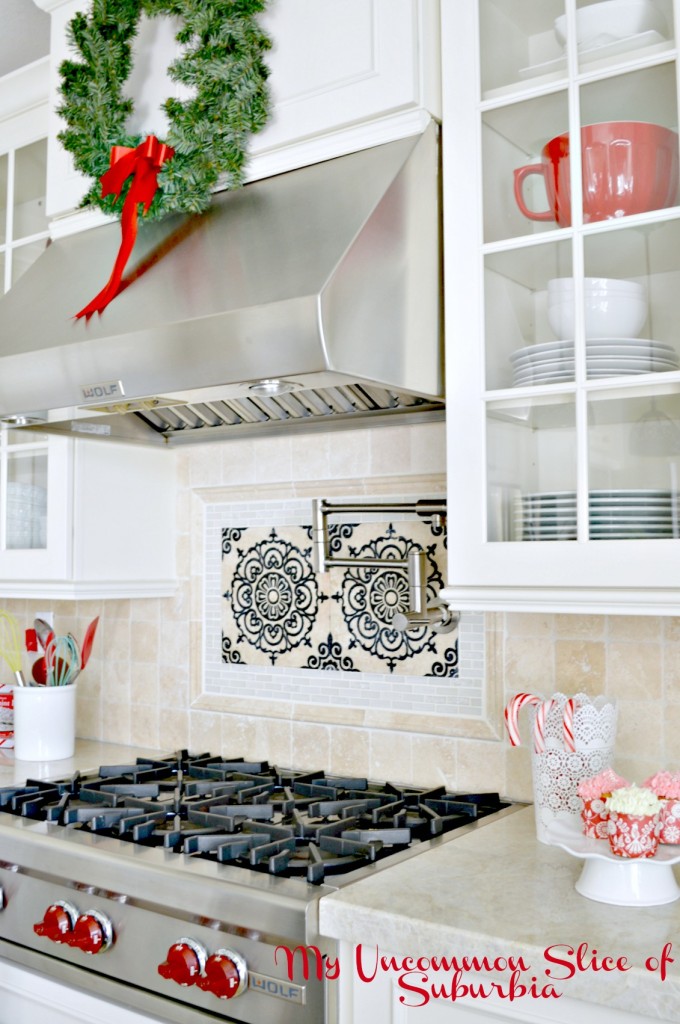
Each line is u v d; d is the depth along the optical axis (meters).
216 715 2.26
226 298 1.51
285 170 1.72
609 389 1.41
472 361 1.53
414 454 1.96
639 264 1.40
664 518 1.36
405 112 1.59
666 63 1.39
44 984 1.62
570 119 1.46
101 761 2.23
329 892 1.33
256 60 1.70
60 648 2.32
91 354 1.65
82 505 2.15
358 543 2.05
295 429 2.10
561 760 1.52
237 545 2.25
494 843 1.55
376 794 1.81
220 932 1.39
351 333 1.45
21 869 1.67
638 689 1.67
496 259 1.53
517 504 1.49
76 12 1.90
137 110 1.87
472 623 1.88
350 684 2.05
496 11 1.54
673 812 1.31
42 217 2.25
